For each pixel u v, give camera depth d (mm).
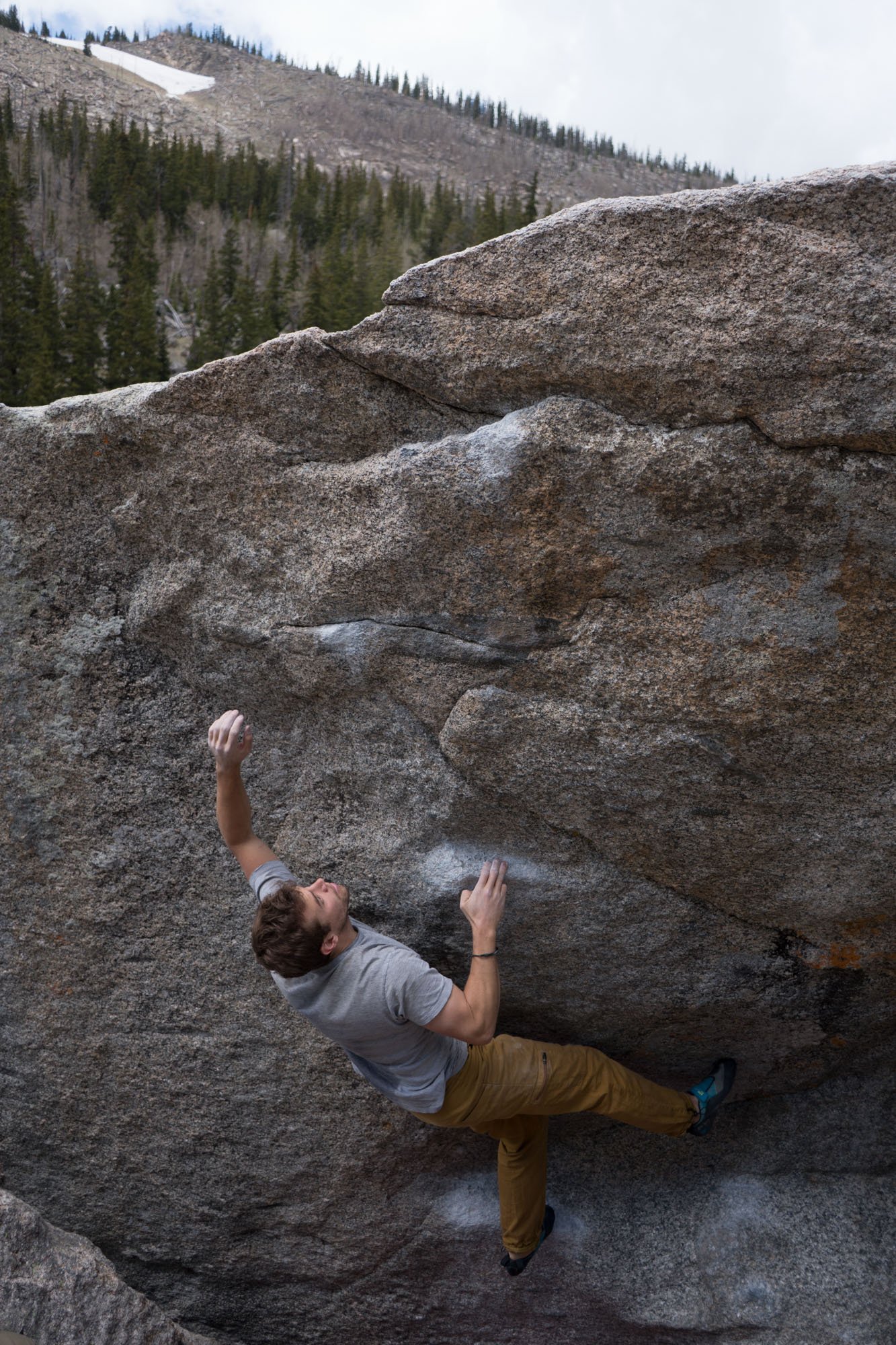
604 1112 2893
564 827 2686
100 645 2992
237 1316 3672
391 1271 3443
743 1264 3119
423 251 68625
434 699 2637
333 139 120312
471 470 2340
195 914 3096
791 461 2115
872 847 2494
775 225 1993
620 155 130375
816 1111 3246
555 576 2375
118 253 54625
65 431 2818
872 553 2156
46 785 3105
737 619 2287
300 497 2619
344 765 2869
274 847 2977
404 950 2553
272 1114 3250
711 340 2068
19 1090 3422
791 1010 2916
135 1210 3525
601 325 2145
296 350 2475
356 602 2613
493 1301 3381
